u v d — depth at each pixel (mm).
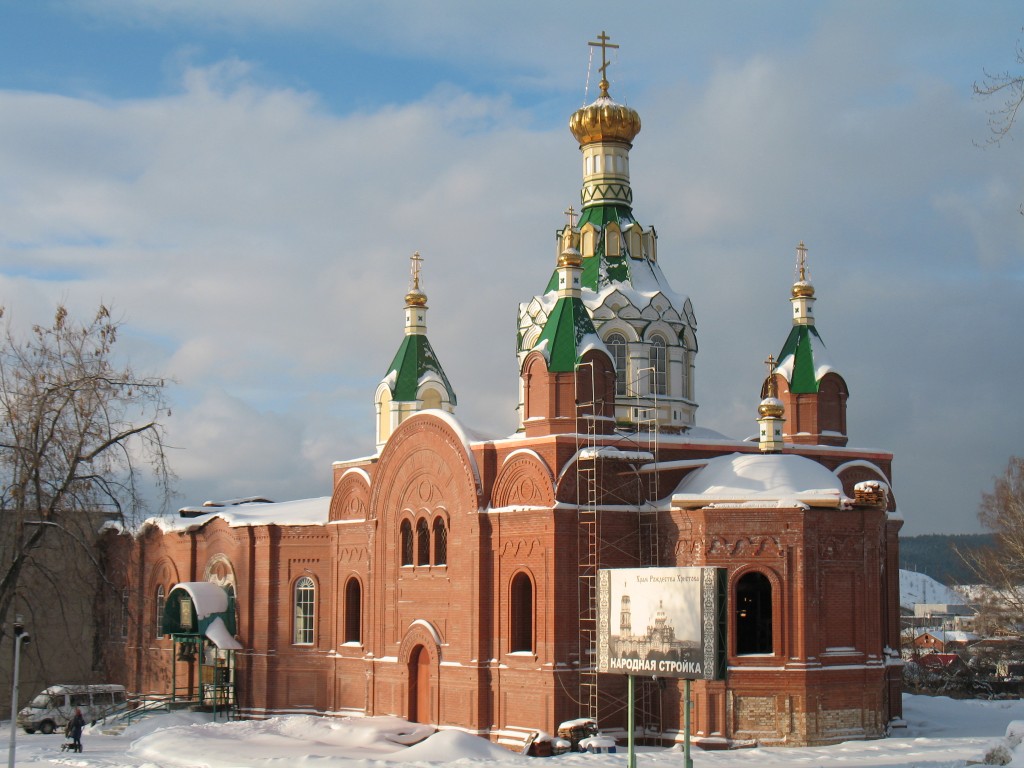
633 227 59750
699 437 57531
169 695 68750
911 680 85562
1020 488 90562
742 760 41438
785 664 46094
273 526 65562
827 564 47344
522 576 51125
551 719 48438
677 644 34625
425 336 65500
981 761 37750
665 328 58125
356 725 53625
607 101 60438
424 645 55000
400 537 58062
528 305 60344
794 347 58688
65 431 41719
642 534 50375
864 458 56438
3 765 48594
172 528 70562
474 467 52875
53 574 44000
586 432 50969
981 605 88875
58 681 70062
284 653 64562
